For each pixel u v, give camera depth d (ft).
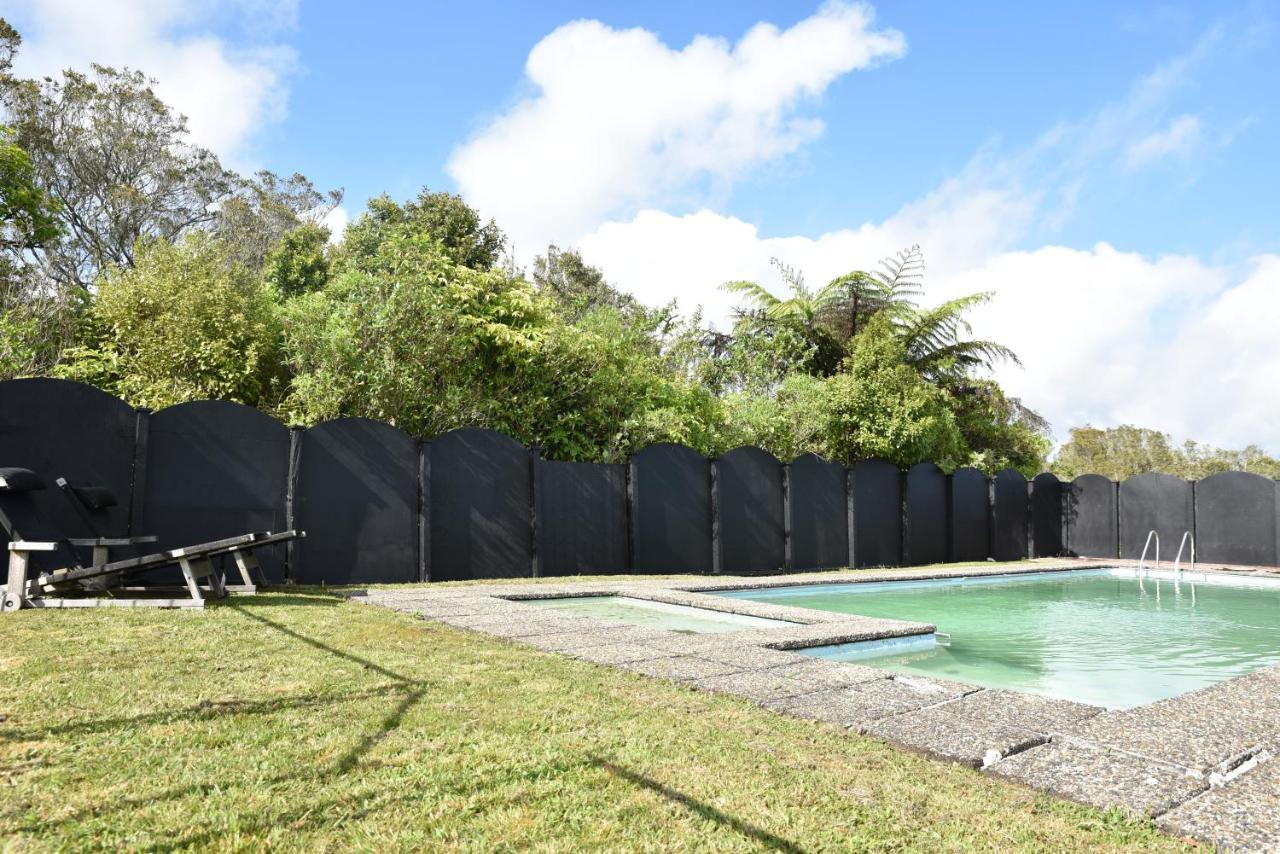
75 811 7.86
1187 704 13.37
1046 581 47.70
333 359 39.73
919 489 52.70
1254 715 12.61
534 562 37.24
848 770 9.77
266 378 44.96
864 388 58.75
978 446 76.95
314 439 32.63
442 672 14.39
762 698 13.23
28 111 84.84
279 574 31.37
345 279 45.68
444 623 20.83
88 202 93.50
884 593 39.70
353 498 33.17
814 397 57.26
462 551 35.50
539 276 104.47
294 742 10.12
